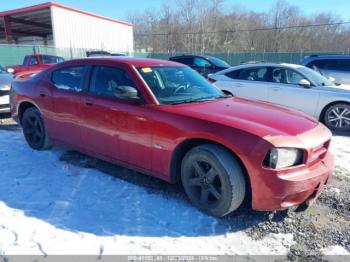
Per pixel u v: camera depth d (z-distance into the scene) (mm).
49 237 2652
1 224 2814
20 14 24312
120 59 3822
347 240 2752
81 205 3197
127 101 3436
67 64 4266
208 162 2926
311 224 2990
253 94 7535
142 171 3496
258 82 7531
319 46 53344
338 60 9297
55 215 2996
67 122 4141
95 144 3875
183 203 3283
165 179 3314
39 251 2475
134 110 3342
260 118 3066
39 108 4496
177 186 3668
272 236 2793
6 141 5277
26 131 4855
